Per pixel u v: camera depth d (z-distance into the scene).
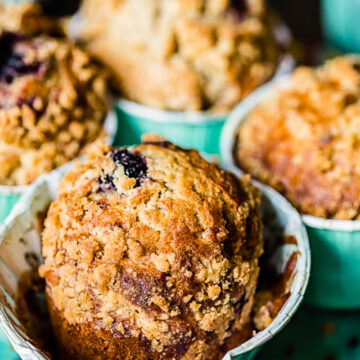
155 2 0.33
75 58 0.30
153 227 0.23
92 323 0.23
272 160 0.29
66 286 0.23
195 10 0.33
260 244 0.24
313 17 0.47
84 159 0.25
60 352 0.24
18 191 0.27
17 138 0.28
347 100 0.29
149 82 0.32
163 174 0.24
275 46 0.35
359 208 0.27
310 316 0.29
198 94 0.32
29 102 0.28
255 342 0.22
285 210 0.26
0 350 0.27
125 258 0.23
